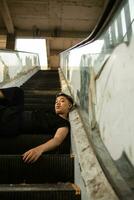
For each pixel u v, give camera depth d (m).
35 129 2.55
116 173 1.34
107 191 1.22
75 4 9.53
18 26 11.53
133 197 1.12
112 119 1.52
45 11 10.14
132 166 1.19
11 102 2.51
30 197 1.51
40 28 11.66
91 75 2.20
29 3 9.60
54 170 1.86
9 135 2.27
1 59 5.13
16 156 1.87
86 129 2.05
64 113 2.61
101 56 1.88
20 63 7.37
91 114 2.11
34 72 9.12
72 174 1.87
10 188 1.54
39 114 2.60
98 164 1.50
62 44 13.65
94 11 9.96
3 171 1.83
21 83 6.34
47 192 1.52
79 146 1.81
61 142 2.13
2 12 9.84
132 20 1.26
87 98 2.33
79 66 3.08
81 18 10.57
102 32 1.85
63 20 10.86
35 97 4.43
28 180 1.84
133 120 1.19
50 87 5.79
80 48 3.12
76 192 1.53
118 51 1.46
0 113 2.36
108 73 1.66
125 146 1.29
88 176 1.41
